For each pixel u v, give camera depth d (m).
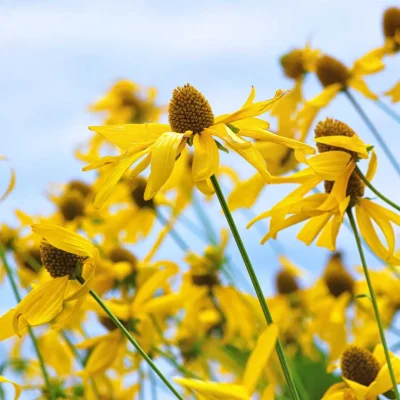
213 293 1.01
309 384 0.96
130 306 0.90
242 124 0.73
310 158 0.73
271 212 0.73
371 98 1.00
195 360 0.99
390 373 0.68
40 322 0.71
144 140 0.73
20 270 1.03
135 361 0.91
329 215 0.75
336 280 1.03
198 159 0.70
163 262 0.95
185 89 0.74
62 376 0.99
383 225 0.74
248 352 1.00
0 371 0.98
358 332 1.00
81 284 0.73
